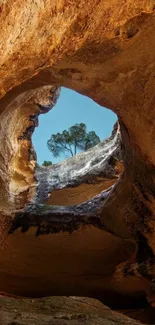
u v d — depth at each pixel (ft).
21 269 39.09
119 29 21.25
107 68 25.95
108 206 35.50
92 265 37.99
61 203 47.91
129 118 29.32
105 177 45.93
